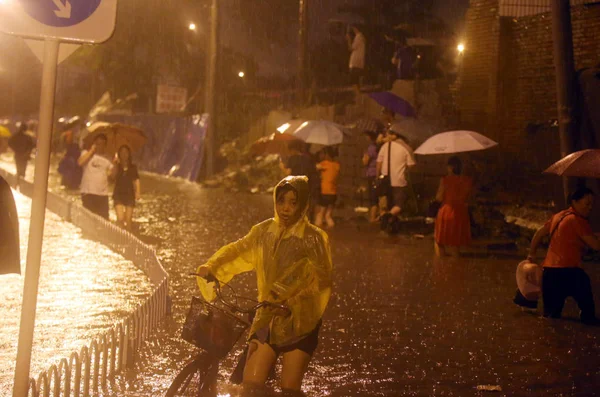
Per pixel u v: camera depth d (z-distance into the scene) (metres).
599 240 8.10
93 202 14.95
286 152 18.19
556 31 12.60
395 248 13.55
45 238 13.72
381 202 16.11
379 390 5.71
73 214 16.17
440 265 11.78
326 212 16.66
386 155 15.95
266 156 27.58
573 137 12.68
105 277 10.07
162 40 42.84
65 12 3.96
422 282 10.34
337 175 16.62
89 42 3.98
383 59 29.70
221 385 4.82
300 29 29.22
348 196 21.50
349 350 6.85
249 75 40.47
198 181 28.59
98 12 3.98
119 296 8.91
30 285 3.95
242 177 26.33
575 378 6.13
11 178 26.59
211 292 4.91
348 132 18.77
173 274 10.52
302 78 29.38
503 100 18.64
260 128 29.36
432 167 18.39
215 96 28.52
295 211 4.75
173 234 14.83
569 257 8.20
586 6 16.17
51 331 7.24
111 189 25.20
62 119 51.56
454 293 9.62
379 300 9.11
